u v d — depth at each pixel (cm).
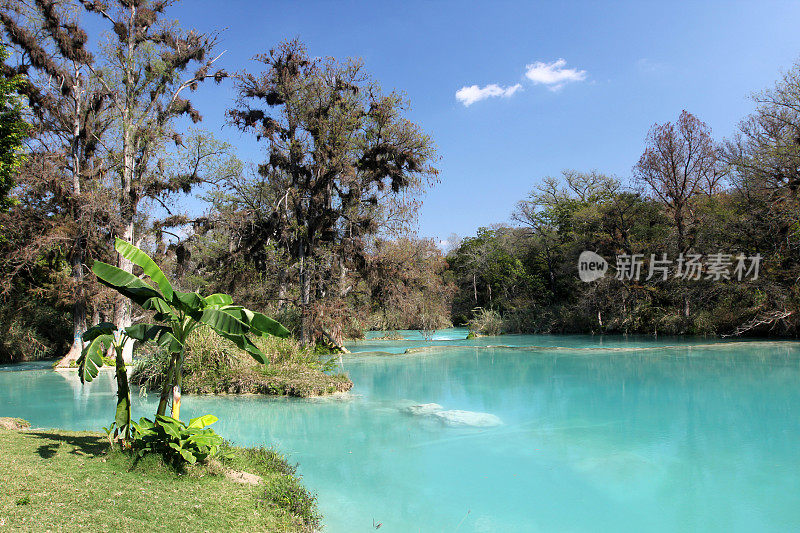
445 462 654
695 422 852
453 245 5925
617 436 771
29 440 544
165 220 2091
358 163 2152
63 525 342
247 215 2105
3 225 1711
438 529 459
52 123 1942
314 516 462
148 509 393
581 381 1302
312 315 1953
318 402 1049
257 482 505
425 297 2559
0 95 1277
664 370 1441
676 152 2620
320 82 2042
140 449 501
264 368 1210
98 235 1909
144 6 2039
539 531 452
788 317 2228
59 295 1956
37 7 1830
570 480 586
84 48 1939
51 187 1812
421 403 1037
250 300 2170
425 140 2094
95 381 1387
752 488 552
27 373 1627
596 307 2922
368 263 2059
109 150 2027
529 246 4031
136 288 538
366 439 762
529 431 806
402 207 2183
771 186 2438
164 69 1997
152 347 1242
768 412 913
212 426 835
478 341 2706
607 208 2892
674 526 458
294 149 2073
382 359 1909
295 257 2161
